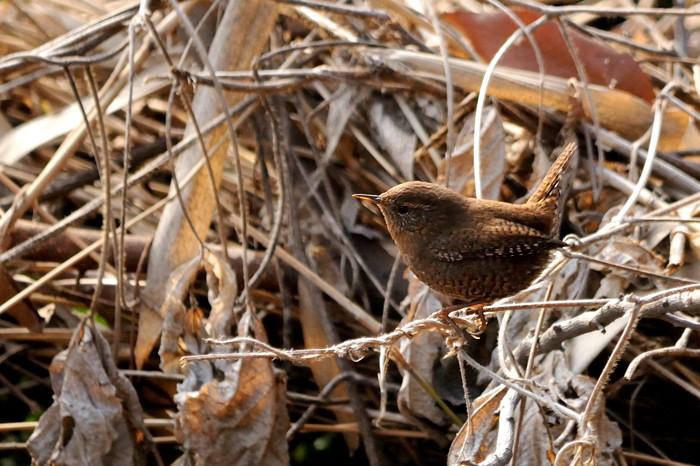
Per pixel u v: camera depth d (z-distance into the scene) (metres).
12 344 8.81
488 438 6.54
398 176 8.82
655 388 7.91
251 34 8.59
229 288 7.14
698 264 6.98
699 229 7.25
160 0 8.45
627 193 7.83
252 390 6.76
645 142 8.40
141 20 7.20
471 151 7.75
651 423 8.01
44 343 8.84
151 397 8.21
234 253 8.40
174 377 7.72
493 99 8.51
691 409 7.86
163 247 7.79
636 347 7.59
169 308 7.12
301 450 8.47
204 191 7.92
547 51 8.76
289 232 8.44
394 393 8.27
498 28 8.72
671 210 7.27
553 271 6.34
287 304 8.32
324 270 8.59
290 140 9.07
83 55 8.38
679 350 5.78
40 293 8.46
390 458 8.31
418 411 7.23
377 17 8.33
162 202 8.09
